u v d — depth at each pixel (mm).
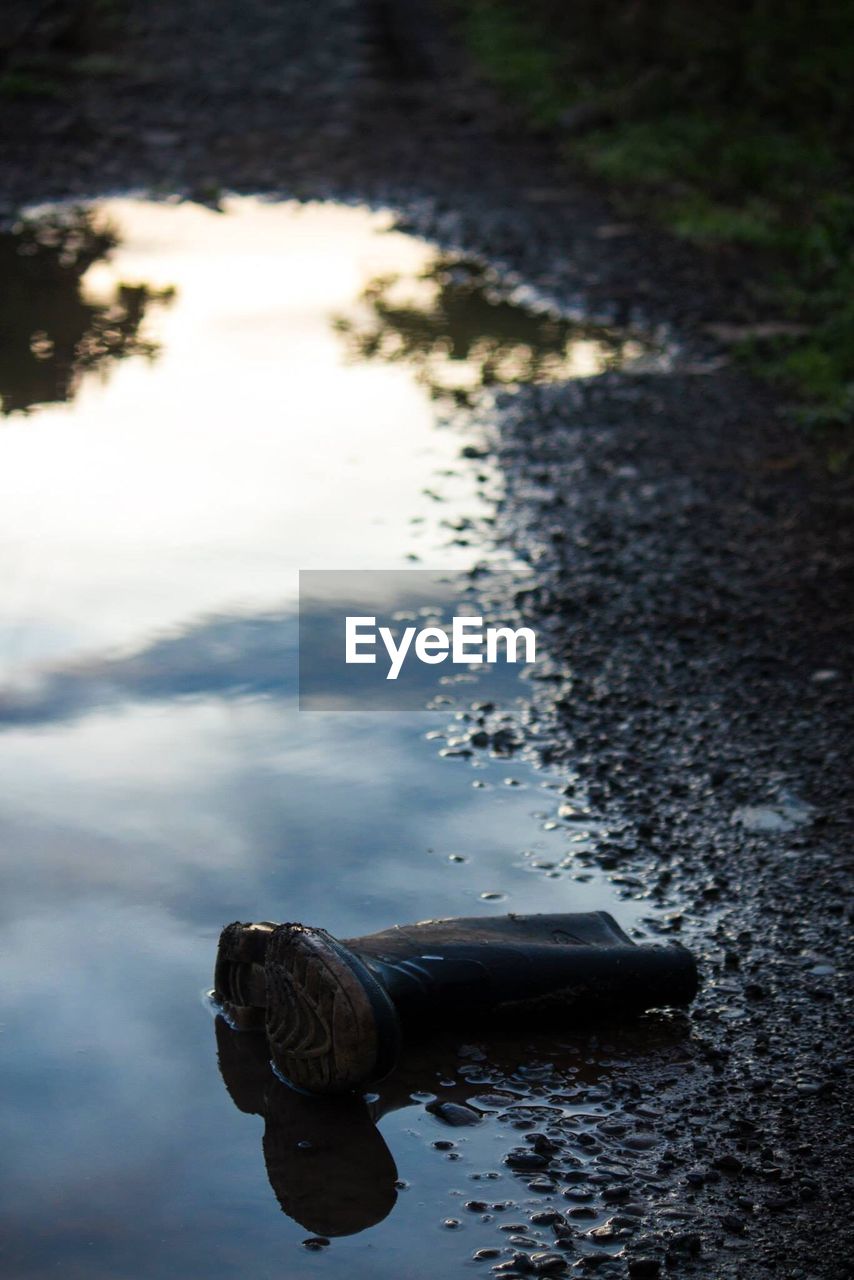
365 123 16359
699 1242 2775
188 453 7262
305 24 21891
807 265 11031
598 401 8414
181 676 5047
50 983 3426
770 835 4305
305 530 6422
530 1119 3109
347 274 10906
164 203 12867
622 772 4617
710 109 16016
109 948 3570
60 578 5762
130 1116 3031
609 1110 3152
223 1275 2639
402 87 18344
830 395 8516
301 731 4730
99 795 4270
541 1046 3365
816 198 12805
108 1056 3205
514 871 4027
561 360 9156
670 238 12305
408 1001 3277
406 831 4191
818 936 3826
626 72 17406
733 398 8609
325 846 4082
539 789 4480
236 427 7664
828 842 4285
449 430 7809
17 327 9203
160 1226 2746
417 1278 2656
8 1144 2928
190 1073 3174
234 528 6379
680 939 3781
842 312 9930
